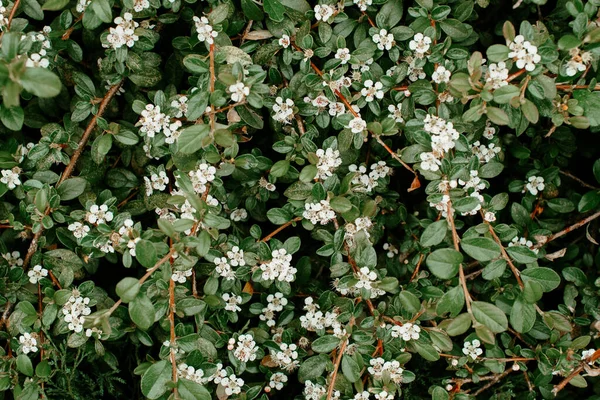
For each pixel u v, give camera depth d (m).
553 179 0.67
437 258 0.53
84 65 0.66
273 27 0.60
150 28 0.61
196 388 0.54
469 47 0.68
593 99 0.56
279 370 0.63
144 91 0.64
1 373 0.59
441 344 0.56
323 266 0.69
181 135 0.53
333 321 0.60
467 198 0.55
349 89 0.62
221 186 0.60
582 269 0.69
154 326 0.64
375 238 0.65
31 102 0.65
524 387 0.67
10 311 0.63
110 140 0.59
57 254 0.60
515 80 0.60
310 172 0.56
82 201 0.62
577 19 0.54
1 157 0.59
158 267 0.55
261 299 0.63
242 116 0.59
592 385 0.70
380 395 0.58
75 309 0.58
